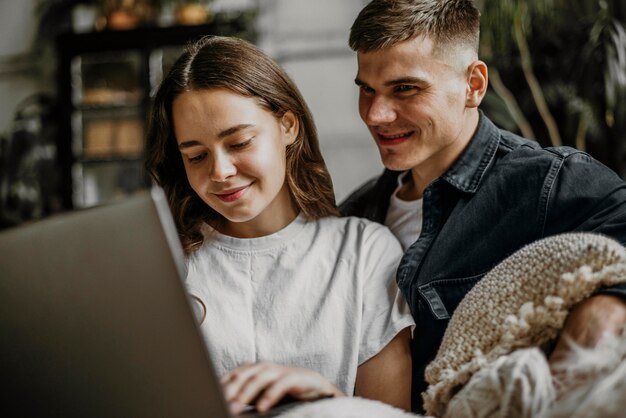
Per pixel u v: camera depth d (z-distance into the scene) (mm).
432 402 847
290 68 4852
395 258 1225
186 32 4426
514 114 3602
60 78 4590
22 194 4719
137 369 664
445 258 1190
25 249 676
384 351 1136
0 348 699
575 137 3596
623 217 1058
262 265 1210
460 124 1252
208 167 1112
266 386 804
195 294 1192
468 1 1282
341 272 1179
